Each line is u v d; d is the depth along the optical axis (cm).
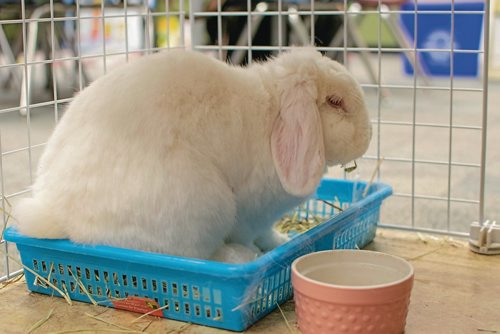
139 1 266
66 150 135
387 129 241
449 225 163
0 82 296
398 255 151
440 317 131
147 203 129
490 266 146
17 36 275
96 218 132
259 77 139
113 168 131
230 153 134
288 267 134
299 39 269
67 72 279
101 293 135
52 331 129
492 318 131
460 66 316
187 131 131
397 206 183
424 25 314
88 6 254
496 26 319
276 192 139
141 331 128
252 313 129
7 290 141
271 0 268
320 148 136
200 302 129
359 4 279
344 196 164
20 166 201
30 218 135
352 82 141
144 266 130
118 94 134
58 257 136
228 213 134
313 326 124
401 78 312
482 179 152
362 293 121
